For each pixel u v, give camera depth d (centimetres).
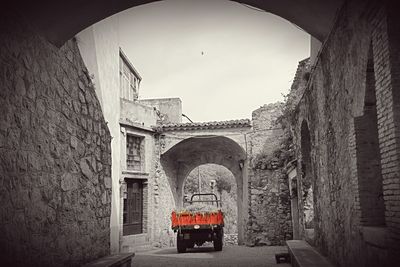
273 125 1499
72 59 609
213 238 1269
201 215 1262
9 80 424
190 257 1083
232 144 1617
